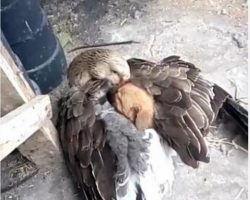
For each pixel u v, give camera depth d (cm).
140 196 135
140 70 151
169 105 143
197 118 142
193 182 150
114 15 193
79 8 195
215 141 157
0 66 133
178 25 188
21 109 140
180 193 148
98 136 141
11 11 151
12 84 137
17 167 157
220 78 172
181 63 158
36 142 150
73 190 152
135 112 143
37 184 154
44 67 165
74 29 190
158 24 189
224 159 154
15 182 155
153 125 143
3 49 135
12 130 137
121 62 151
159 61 167
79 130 144
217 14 190
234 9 191
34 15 157
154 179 138
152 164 139
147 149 139
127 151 138
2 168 157
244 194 148
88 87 150
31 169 156
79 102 147
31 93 145
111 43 185
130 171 136
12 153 159
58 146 152
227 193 148
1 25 151
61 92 171
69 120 146
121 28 189
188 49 181
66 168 155
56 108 166
